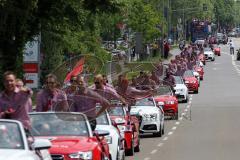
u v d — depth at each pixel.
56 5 55.47
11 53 53.97
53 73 30.05
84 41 88.12
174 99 63.62
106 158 27.89
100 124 32.84
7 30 52.50
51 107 28.94
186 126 58.19
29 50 55.38
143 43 136.62
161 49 162.25
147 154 40.16
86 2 57.31
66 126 26.98
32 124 26.78
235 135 50.94
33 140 21.83
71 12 57.06
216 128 56.25
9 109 24.78
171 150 42.22
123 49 130.62
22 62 54.59
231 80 124.00
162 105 62.62
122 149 34.31
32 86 54.53
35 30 56.62
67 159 24.70
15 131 21.05
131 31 137.88
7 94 25.03
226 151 41.50
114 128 32.97
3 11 48.97
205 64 171.88
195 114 69.50
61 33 62.75
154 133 50.50
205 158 38.19
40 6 55.22
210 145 44.78
